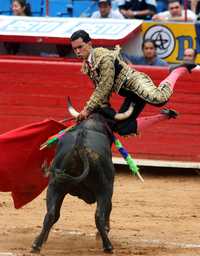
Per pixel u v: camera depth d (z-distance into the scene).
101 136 16.52
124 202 22.45
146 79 17.20
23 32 28.17
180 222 20.36
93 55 16.73
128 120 17.28
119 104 26.05
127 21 28.53
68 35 27.77
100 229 16.38
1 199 22.77
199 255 16.94
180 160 26.38
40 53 29.17
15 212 21.14
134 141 26.47
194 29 28.33
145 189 24.28
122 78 16.98
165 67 25.73
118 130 17.22
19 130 17.92
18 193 18.53
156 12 32.56
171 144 26.34
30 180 18.34
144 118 17.97
